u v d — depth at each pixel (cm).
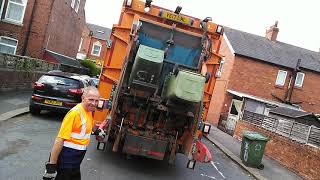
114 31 886
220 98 2511
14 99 1455
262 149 1182
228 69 2528
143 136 795
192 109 791
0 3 2219
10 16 2259
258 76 2522
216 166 1100
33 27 2278
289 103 2553
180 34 886
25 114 1223
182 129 831
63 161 443
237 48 2550
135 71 754
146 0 891
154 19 912
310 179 1154
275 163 1352
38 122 1137
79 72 2875
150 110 817
